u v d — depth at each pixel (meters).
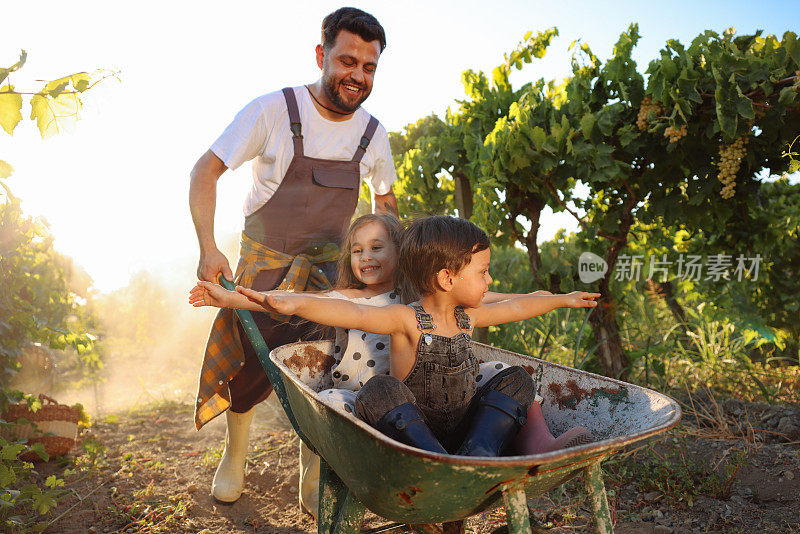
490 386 1.97
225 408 3.06
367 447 1.55
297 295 1.91
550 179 4.15
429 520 1.67
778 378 5.00
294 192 2.97
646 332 5.75
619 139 3.90
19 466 3.10
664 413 1.78
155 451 3.98
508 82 4.89
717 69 3.43
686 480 3.09
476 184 4.81
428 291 2.06
